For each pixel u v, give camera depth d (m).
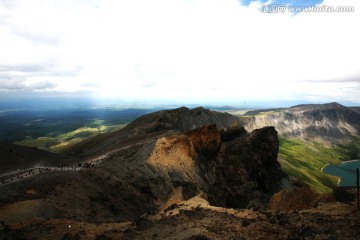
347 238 15.48
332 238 15.41
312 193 37.84
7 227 24.69
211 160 111.12
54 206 36.97
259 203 100.94
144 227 20.41
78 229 23.47
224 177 105.62
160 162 85.19
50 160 103.62
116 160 80.06
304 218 19.78
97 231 22.50
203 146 113.12
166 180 78.19
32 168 77.12
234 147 115.25
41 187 46.00
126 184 65.50
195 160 100.50
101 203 48.16
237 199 101.75
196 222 20.28
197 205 26.83
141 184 69.94
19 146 123.06
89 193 50.25
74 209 39.47
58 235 22.11
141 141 114.56
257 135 116.50
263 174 110.94
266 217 20.97
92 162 80.94
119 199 54.97
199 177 93.06
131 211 50.94
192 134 113.81
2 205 35.69
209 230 18.36
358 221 18.34
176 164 89.31
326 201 30.11
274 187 110.44
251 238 16.70
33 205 34.81
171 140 97.25
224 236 17.20
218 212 22.92
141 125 159.38
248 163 110.69
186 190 79.06
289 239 15.93
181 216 22.36
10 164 95.06
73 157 118.88
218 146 116.00
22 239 21.25
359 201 23.62
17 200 38.94
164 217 22.59
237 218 20.95
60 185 48.59
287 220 19.22
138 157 84.19
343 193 27.20
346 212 21.00
